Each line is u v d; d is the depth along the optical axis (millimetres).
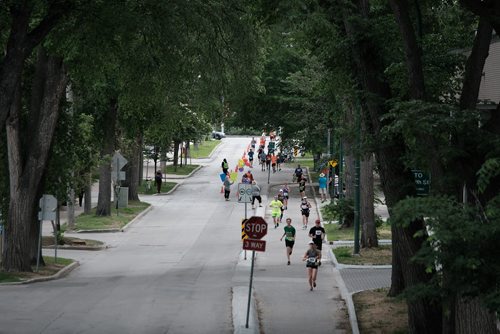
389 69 45250
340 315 63188
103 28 60875
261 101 171500
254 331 55531
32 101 85000
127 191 154875
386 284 76375
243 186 101250
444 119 33281
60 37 63875
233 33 71562
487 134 34938
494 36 54781
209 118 89750
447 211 28922
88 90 106000
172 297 70250
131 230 131125
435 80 49531
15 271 83875
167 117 122938
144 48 68812
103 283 79500
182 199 178625
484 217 30000
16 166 83938
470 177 35531
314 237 91938
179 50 70062
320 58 56594
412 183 48375
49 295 70875
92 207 166500
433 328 47812
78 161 102688
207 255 103188
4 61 56094
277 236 121500
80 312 62375
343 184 149250
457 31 55469
